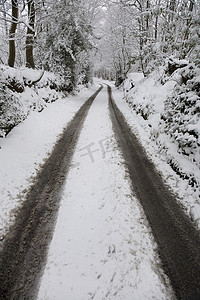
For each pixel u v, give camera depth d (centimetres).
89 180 499
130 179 500
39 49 1520
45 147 674
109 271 278
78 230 349
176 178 495
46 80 1224
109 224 362
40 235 337
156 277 268
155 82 1145
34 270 278
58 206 408
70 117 1065
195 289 253
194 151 491
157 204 412
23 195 437
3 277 268
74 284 262
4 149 573
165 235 337
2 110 632
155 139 716
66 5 1312
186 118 521
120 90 2417
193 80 537
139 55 1202
